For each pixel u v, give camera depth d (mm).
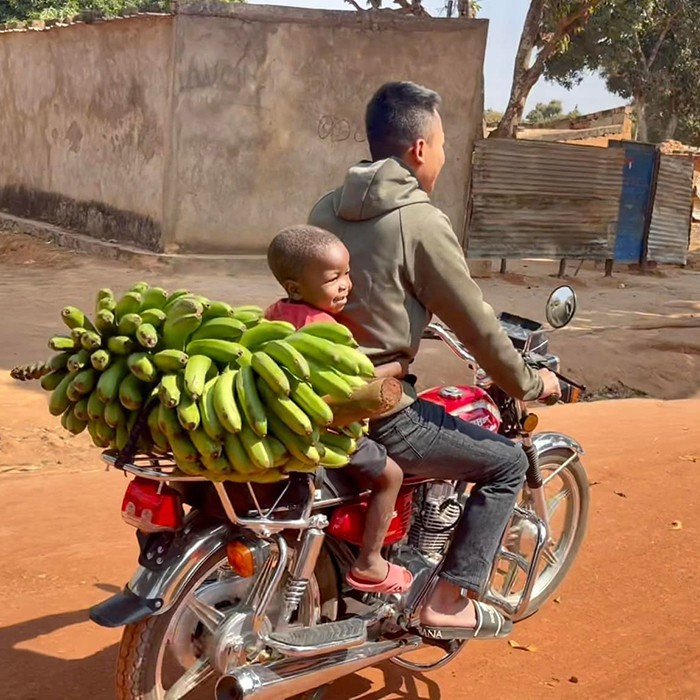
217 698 2775
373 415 2641
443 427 3078
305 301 2850
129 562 4547
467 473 3162
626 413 7992
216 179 14602
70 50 16875
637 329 12500
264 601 2834
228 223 14797
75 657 3686
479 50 15414
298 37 14602
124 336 2531
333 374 2578
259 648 2850
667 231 18750
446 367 9586
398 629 3195
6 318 10633
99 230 16375
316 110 14969
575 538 4191
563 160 16469
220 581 2912
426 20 15039
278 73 14617
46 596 4180
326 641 2922
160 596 2648
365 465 2920
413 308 3002
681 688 3650
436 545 3367
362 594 3168
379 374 2900
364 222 2982
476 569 3186
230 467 2516
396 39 15062
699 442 6809
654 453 6484
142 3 33094
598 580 4539
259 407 2488
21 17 32188
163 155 14422
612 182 17125
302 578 2895
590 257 17250
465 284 2973
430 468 3102
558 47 21469
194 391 2428
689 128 48969
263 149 14781
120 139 15602
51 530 4922
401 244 2932
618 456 6387
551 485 4676
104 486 5707
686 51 40844
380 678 3604
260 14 14266
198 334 2607
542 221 16516
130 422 2568
